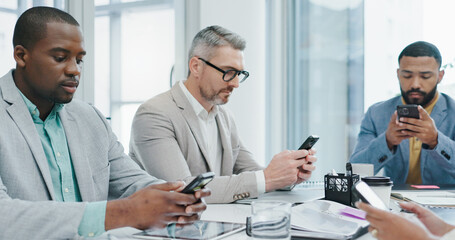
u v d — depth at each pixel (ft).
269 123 12.69
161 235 3.43
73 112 4.51
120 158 4.94
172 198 3.33
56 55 3.93
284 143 12.69
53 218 3.16
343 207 4.20
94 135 4.58
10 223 3.12
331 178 4.83
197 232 3.51
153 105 6.05
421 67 8.86
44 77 3.93
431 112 8.96
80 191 4.27
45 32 3.88
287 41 12.76
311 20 12.44
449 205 4.77
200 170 6.18
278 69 12.70
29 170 3.80
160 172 5.67
